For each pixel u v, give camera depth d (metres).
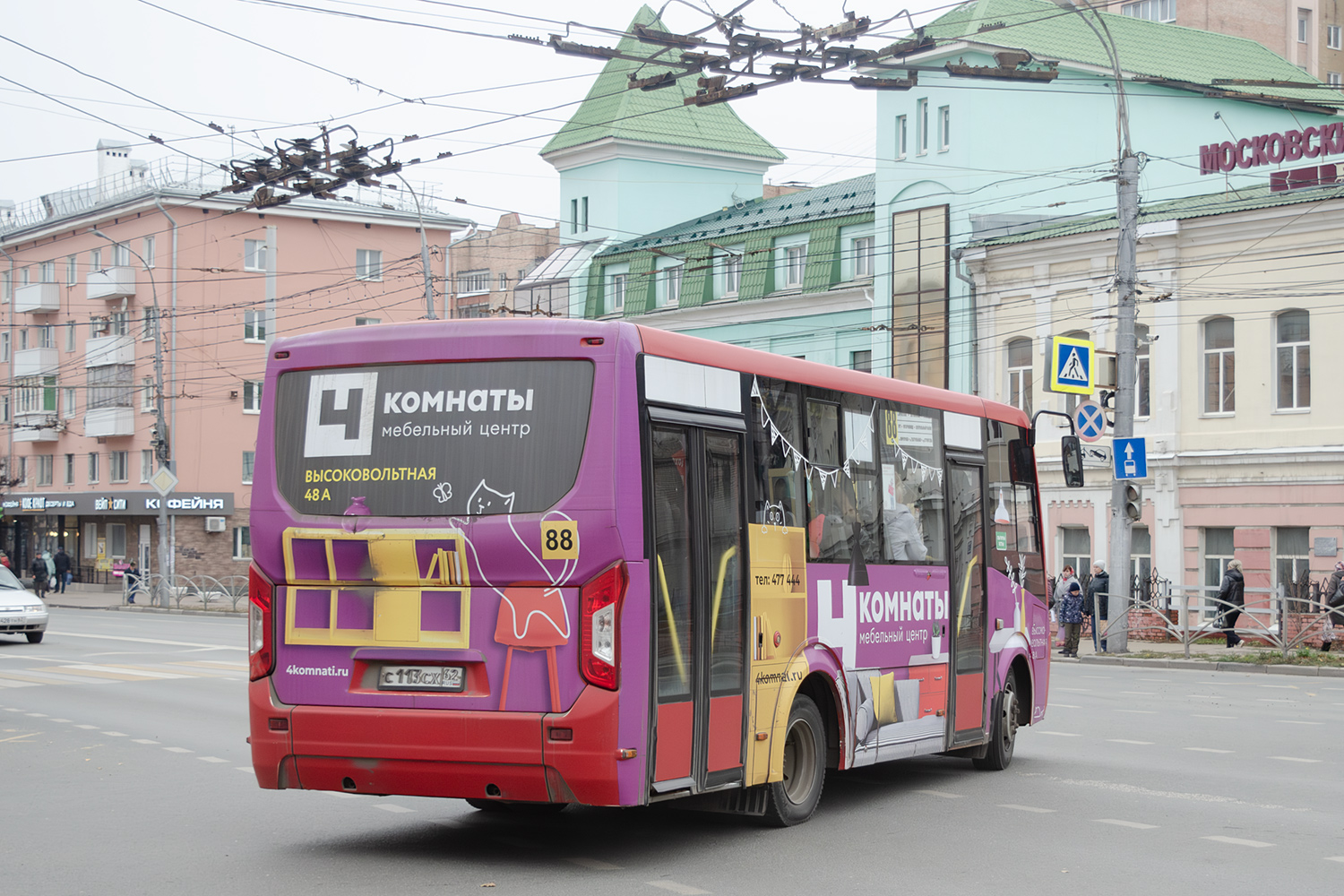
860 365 43.00
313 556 8.44
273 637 8.54
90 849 8.77
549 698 7.92
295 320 60.88
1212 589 28.66
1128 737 14.84
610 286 51.41
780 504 9.50
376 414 8.45
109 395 61.66
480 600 8.09
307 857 8.55
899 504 11.14
